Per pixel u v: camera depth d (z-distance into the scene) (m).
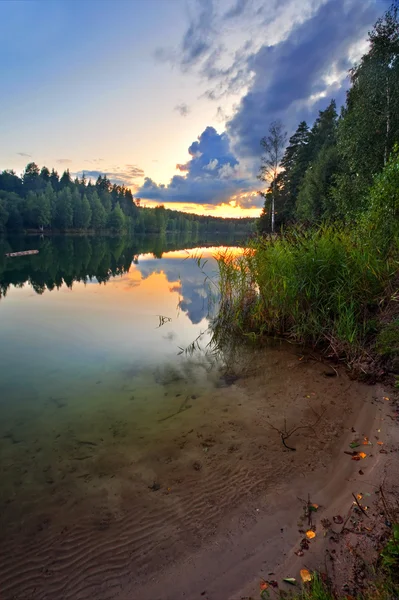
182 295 10.26
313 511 2.19
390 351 4.05
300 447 2.88
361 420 3.24
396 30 10.87
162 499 2.35
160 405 3.67
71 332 6.51
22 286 11.91
